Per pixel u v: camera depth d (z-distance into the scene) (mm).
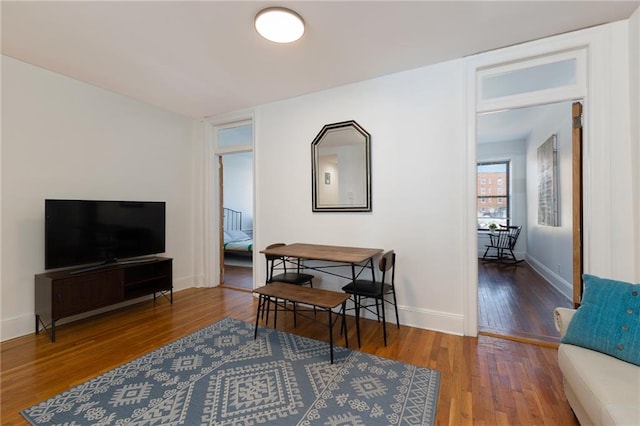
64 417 1618
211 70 2861
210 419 1603
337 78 3047
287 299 2385
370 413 1634
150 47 2443
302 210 3520
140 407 1697
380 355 2291
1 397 1790
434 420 1583
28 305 2719
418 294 2861
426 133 2811
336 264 3311
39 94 2805
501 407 1685
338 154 3254
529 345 2443
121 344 2498
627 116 2115
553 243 4262
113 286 3008
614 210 2158
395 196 2963
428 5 1935
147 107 3789
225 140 5129
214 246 4371
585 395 1258
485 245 6645
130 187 3600
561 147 3885
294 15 1998
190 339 2590
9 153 2621
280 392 1829
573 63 2355
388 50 2502
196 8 1958
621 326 1427
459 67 2646
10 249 2625
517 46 2426
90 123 3203
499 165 6559
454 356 2266
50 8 1944
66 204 2805
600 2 1925
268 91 3373
